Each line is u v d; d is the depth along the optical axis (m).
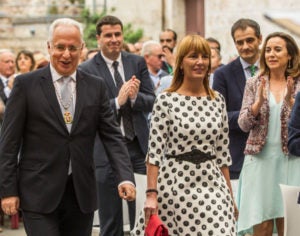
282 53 9.71
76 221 8.14
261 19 17.08
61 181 7.88
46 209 7.84
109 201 10.80
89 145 8.06
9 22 28.02
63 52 7.86
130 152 10.95
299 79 9.80
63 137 7.90
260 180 9.75
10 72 15.48
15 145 7.88
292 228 8.53
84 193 8.00
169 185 8.15
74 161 7.93
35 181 7.88
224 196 8.16
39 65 16.42
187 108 8.19
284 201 8.55
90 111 8.02
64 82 7.98
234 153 10.66
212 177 8.16
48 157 7.88
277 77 9.80
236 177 10.69
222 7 19.58
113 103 10.74
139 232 8.30
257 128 9.73
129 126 10.92
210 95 8.31
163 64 16.41
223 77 10.77
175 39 16.59
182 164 8.15
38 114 7.88
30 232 7.89
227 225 8.04
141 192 10.69
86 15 25.77
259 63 10.19
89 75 8.13
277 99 9.72
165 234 7.91
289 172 9.69
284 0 16.92
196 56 8.17
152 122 8.21
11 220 13.98
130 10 26.48
